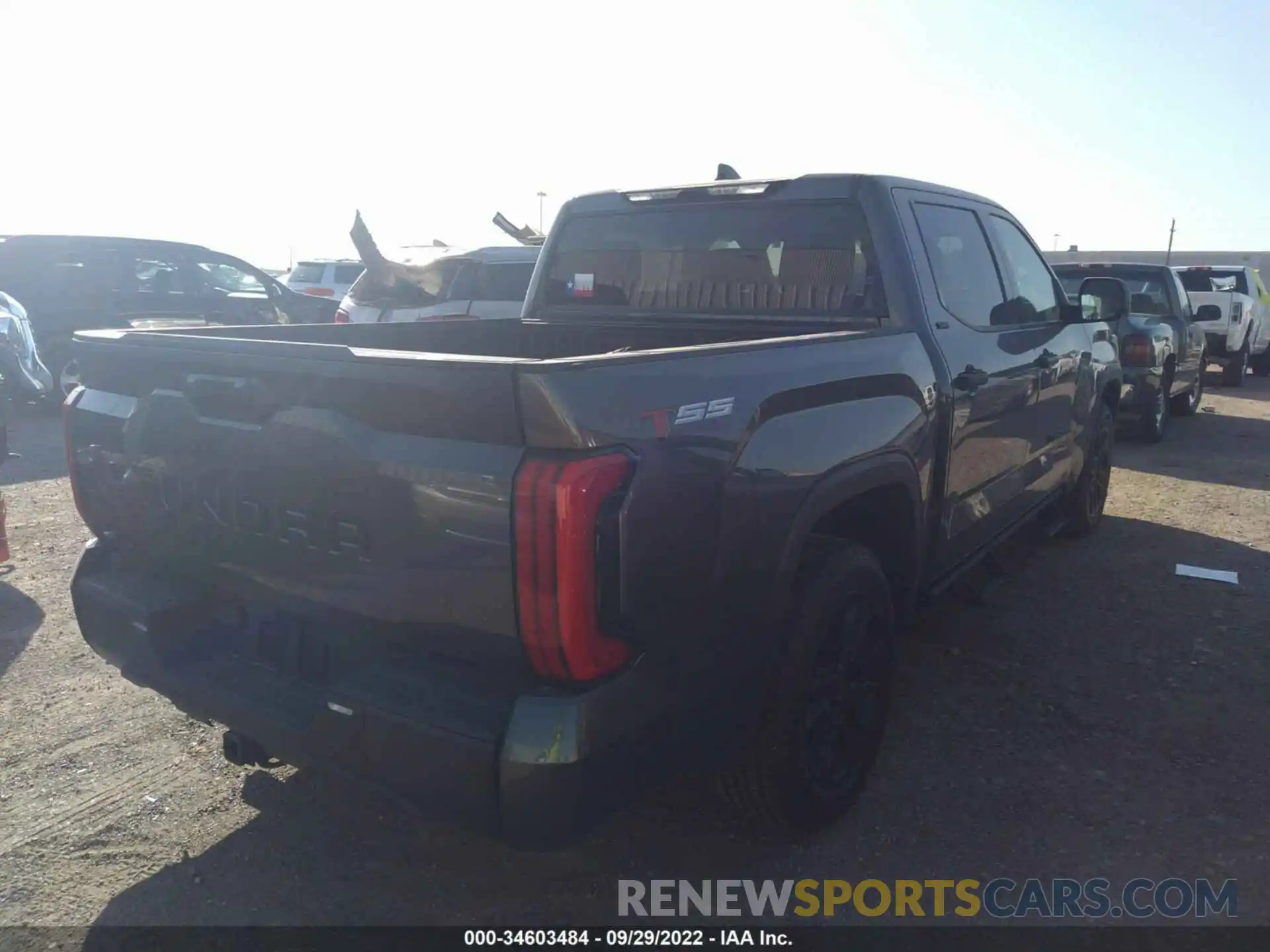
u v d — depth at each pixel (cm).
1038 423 486
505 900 292
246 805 338
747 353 264
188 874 302
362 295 1012
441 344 421
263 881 299
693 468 236
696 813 334
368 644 248
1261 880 301
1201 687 429
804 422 281
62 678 430
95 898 290
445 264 1002
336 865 307
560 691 220
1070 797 345
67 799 338
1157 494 798
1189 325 1139
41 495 764
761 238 402
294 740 255
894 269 370
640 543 218
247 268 1313
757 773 292
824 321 385
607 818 229
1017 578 569
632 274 444
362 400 232
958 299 405
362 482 232
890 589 359
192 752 370
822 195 387
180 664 290
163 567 300
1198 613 516
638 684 228
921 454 349
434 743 225
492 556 214
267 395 250
